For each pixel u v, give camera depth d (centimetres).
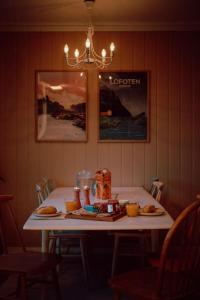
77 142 462
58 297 292
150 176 461
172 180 461
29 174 462
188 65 459
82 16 430
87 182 405
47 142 462
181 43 457
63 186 462
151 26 455
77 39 458
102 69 459
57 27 456
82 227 262
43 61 459
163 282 224
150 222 273
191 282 224
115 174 462
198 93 459
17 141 461
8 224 462
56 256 288
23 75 459
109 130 461
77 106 460
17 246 463
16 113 460
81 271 406
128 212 291
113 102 460
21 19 442
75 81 459
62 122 461
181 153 461
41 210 294
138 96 460
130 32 458
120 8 405
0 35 457
